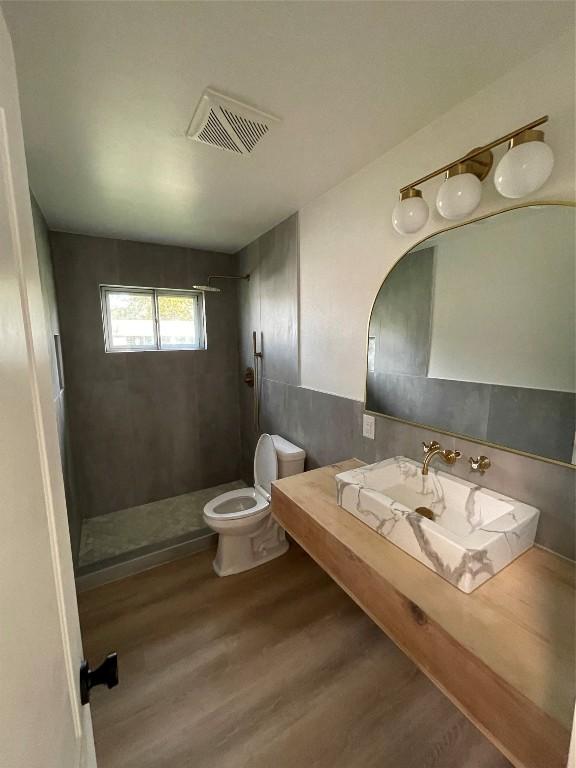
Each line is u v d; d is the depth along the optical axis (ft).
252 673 4.50
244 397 9.78
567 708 1.85
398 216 3.73
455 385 3.96
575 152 2.83
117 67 3.01
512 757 2.02
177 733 3.81
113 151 4.34
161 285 8.67
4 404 1.10
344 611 5.53
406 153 4.21
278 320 7.42
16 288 1.38
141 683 4.37
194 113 3.66
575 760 1.18
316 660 4.66
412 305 4.38
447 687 2.38
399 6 2.53
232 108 3.57
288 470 6.64
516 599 2.62
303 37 2.77
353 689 4.27
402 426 4.66
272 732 3.80
